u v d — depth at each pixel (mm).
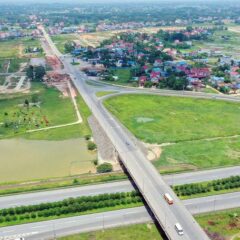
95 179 147000
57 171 157375
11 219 121375
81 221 120750
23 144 185375
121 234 114375
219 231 114688
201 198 132625
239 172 151375
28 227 118125
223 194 135125
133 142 174125
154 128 199000
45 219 121812
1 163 166125
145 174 140875
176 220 112875
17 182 146750
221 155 167375
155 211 117062
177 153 170000
